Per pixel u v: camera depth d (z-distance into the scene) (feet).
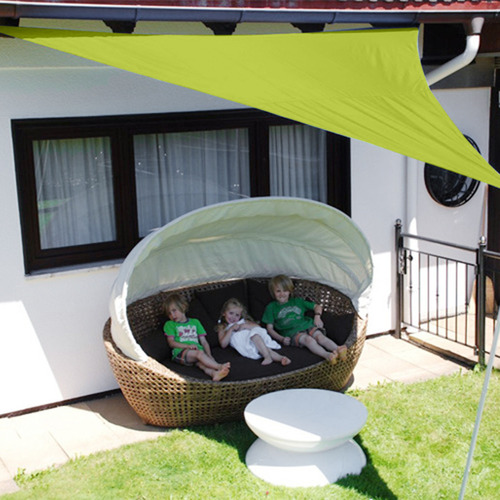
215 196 27.30
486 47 28.68
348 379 25.30
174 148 26.30
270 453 19.70
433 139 17.30
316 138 28.73
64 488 19.29
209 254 26.40
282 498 18.52
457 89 30.83
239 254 26.89
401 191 30.07
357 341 23.67
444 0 24.12
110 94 24.27
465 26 25.64
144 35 21.30
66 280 24.44
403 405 23.56
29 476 19.99
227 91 17.49
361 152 28.99
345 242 25.39
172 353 23.97
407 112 18.40
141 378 21.42
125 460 20.56
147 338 24.08
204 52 20.21
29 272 24.25
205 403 21.62
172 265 25.88
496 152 31.91
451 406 23.48
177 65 18.81
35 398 24.52
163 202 26.50
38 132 23.68
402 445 21.09
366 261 24.68
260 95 17.63
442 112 18.71
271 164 28.04
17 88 22.82
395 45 22.75
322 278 27.17
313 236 26.12
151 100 24.93
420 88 19.76
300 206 24.39
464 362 27.37
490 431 21.83
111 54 19.15
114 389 25.80
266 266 27.50
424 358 28.04
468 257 32.94
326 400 20.56
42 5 19.42
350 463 19.65
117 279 21.20
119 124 24.85
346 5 22.98
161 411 21.88
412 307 31.48
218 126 26.43
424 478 19.42
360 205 29.37
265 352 23.85
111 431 22.75
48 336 24.43
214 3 21.29
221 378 22.17
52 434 22.74
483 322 26.30
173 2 20.81
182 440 21.53
